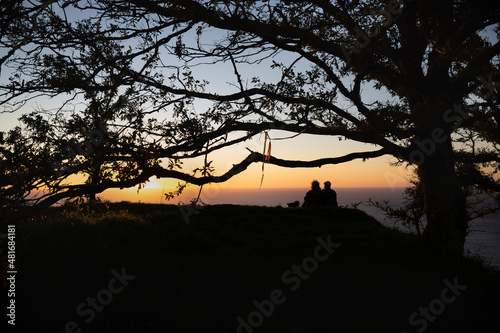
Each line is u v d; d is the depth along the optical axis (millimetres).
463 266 7730
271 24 6371
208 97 6340
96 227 9633
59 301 6773
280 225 12281
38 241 8227
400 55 7031
